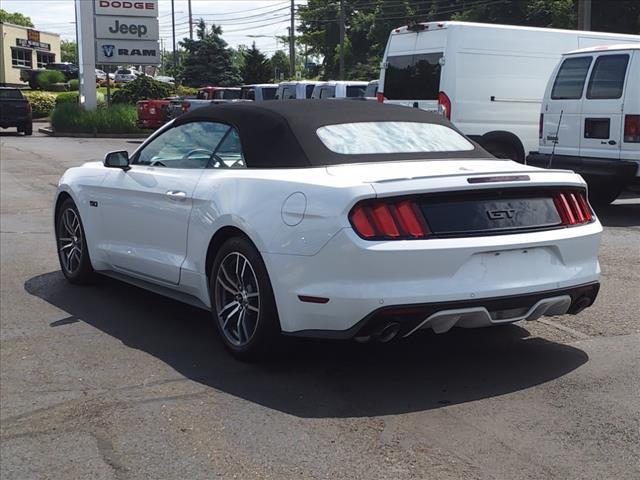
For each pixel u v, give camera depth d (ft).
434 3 192.54
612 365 15.70
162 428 13.06
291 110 17.06
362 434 12.61
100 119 101.09
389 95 43.09
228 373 15.52
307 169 15.37
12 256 27.20
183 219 17.39
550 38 42.19
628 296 21.04
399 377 15.16
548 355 16.38
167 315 19.92
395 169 15.03
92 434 12.95
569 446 12.12
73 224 22.86
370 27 212.84
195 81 173.88
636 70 32.53
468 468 11.44
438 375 15.25
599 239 15.92
